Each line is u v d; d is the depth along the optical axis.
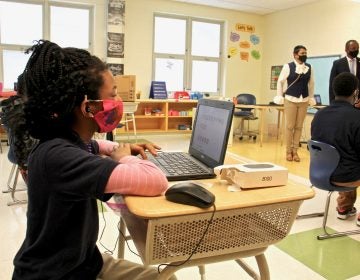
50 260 0.78
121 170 0.75
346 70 4.29
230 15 7.50
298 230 2.49
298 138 4.78
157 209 0.75
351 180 2.27
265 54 7.91
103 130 0.87
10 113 0.83
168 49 7.21
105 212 2.56
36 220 0.78
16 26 6.04
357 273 1.92
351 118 2.23
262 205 0.84
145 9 6.74
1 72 6.02
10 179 3.23
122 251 1.45
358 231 2.48
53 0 6.14
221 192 0.90
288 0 6.54
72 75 0.77
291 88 4.57
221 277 1.86
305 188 0.94
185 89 7.46
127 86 5.27
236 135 7.21
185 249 0.81
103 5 6.42
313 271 1.94
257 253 0.92
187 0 6.86
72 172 0.72
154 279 0.94
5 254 2.00
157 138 6.77
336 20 6.14
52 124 0.80
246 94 7.13
